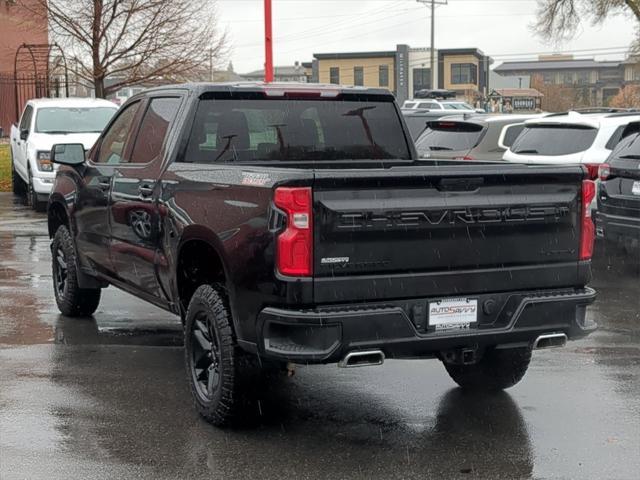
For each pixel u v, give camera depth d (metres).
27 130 17.95
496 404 6.14
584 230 5.60
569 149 11.89
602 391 6.43
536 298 5.43
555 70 155.25
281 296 4.95
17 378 6.67
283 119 6.75
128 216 6.89
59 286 8.74
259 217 5.08
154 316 8.77
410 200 5.07
